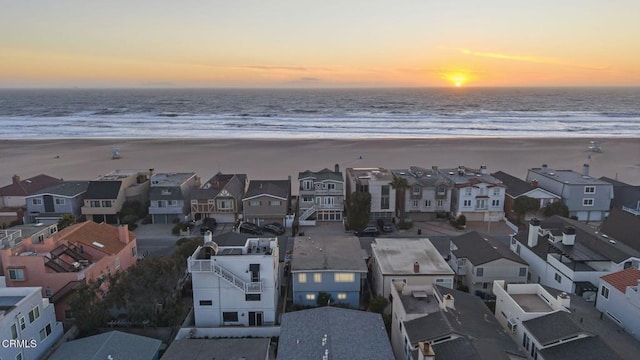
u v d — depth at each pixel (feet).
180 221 184.75
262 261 105.40
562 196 184.03
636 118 567.18
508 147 336.29
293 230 176.24
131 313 100.53
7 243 119.34
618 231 135.54
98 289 102.32
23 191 188.34
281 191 187.01
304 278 112.68
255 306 107.24
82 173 266.36
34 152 323.98
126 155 312.71
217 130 441.68
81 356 83.92
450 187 187.62
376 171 201.57
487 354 69.97
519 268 119.75
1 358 81.46
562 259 114.62
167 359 81.92
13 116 627.46
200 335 101.45
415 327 82.58
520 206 176.96
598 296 100.99
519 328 86.74
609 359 72.43
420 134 409.69
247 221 180.86
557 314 84.12
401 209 187.52
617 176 258.57
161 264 105.40
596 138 376.48
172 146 343.67
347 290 113.50
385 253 123.75
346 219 184.55
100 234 128.06
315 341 83.46
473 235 136.98
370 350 81.82
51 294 107.34
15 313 85.20
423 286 99.45
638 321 87.51
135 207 189.98
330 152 319.88
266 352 84.99
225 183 204.85
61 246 114.52
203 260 104.53
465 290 124.06
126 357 84.43
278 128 456.04
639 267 109.19
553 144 347.97
